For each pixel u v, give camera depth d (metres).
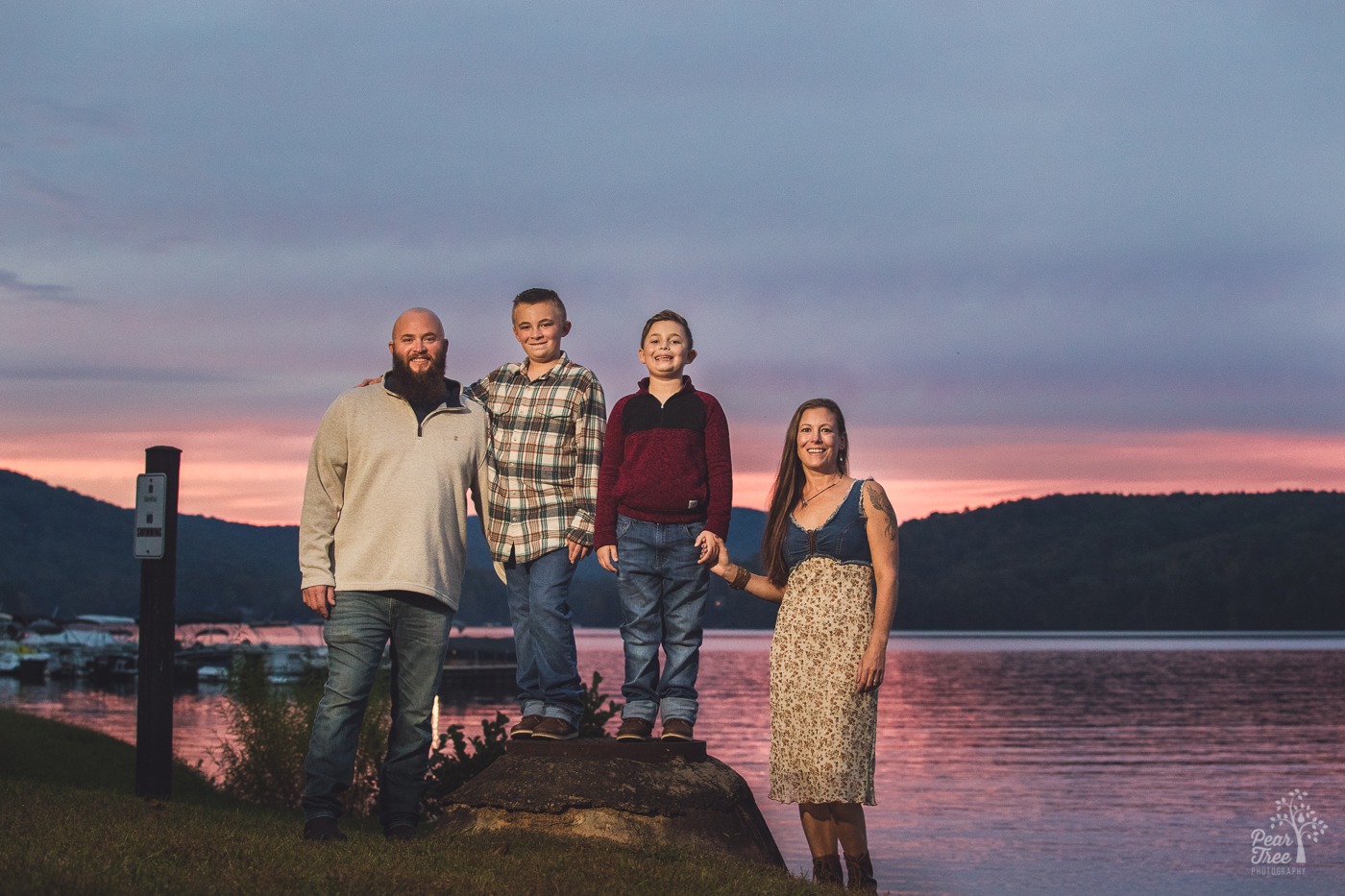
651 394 6.16
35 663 101.44
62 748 14.23
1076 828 28.20
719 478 6.03
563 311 6.24
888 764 42.88
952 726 60.94
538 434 6.07
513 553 6.11
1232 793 35.34
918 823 28.64
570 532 6.05
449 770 11.05
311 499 5.64
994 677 111.62
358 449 5.59
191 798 11.75
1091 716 67.94
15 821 5.61
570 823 5.99
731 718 60.00
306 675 13.65
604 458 6.12
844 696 5.97
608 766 6.09
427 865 5.04
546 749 6.20
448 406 5.75
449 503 5.69
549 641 6.12
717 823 6.20
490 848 5.56
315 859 5.00
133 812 6.53
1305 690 93.00
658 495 6.03
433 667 5.77
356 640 5.54
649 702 6.21
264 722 12.94
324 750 5.55
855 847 6.11
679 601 6.16
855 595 6.06
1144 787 36.47
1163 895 20.39
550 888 4.75
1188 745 50.84
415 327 5.67
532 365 6.23
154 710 7.89
